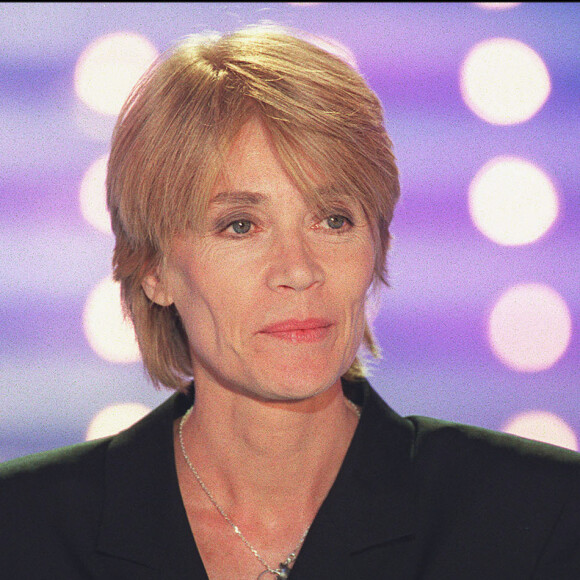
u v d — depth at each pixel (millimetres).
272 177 5434
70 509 6062
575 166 14227
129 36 14047
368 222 5695
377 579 5691
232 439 5918
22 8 13867
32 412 12891
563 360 13773
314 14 14461
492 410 13148
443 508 5906
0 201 13625
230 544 5871
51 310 13531
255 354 5516
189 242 5652
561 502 5875
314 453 5871
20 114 13750
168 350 6551
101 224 13750
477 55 14500
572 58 14430
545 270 14117
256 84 5492
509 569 5719
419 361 13844
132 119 5871
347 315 5570
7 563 5934
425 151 14359
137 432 6305
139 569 5809
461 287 14094
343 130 5496
